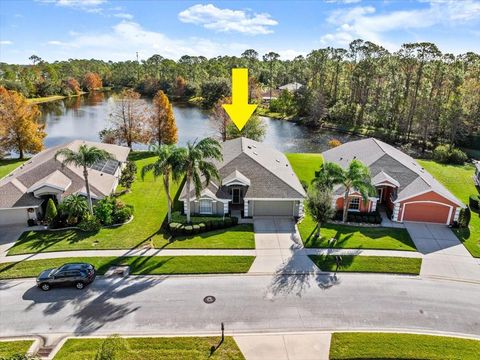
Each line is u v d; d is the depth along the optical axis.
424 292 25.16
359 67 85.25
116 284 25.34
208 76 135.88
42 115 99.12
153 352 19.50
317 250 29.75
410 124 70.88
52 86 130.88
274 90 132.88
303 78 121.44
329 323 22.05
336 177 32.59
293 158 54.75
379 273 27.08
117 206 34.81
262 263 27.92
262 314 22.69
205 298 24.08
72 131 80.75
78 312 22.67
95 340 20.38
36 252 28.95
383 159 39.59
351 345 20.20
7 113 53.34
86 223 32.28
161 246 29.98
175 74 138.62
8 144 54.50
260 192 34.88
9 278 25.81
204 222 32.72
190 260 28.05
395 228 33.69
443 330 21.80
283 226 33.69
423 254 29.59
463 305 24.02
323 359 19.33
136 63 177.50
